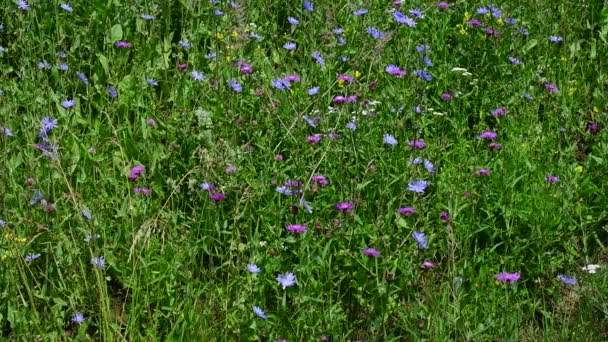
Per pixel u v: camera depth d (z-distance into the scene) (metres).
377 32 3.04
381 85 3.00
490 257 2.48
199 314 2.16
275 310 2.29
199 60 3.02
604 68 3.31
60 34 2.92
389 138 2.63
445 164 2.75
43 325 2.16
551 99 3.06
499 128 2.96
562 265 2.54
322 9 3.21
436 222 2.56
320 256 2.35
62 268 2.27
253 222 2.47
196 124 2.73
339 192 2.54
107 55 2.98
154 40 3.00
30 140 2.53
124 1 3.08
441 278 2.38
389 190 2.54
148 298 2.23
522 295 2.45
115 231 2.41
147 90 2.88
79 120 2.70
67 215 2.33
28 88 2.71
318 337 2.19
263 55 3.07
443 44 3.22
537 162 2.77
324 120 2.69
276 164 2.62
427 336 2.21
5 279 2.19
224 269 2.31
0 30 2.97
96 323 2.24
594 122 3.08
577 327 2.31
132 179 2.49
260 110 2.77
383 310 2.23
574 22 3.40
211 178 2.44
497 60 3.13
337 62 3.04
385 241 2.36
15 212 2.33
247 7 3.07
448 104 2.99
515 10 3.40
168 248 2.32
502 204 2.59
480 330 2.23
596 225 2.67
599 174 2.79
